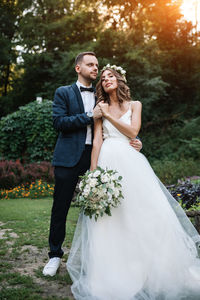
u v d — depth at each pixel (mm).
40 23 15945
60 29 15820
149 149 13148
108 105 2654
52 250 2541
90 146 2664
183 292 2074
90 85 2799
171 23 16672
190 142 12742
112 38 13297
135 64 13031
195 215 2902
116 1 14742
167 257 2129
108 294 2033
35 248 3189
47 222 4336
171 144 13484
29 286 2215
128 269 2129
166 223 2209
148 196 2279
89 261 2221
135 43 14664
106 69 2693
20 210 5301
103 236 2244
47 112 9477
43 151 9430
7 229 4027
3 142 9641
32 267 2635
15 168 8352
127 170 2359
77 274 2297
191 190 3963
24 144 9875
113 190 2152
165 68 16094
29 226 4105
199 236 2430
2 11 18609
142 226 2201
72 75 13484
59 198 2561
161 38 17484
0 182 7895
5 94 20188
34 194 7305
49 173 8375
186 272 2176
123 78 2717
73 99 2654
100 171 2250
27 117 9570
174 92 16703
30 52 16406
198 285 2133
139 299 2021
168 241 2172
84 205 2250
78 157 2543
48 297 2020
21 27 16969
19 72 20000
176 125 14875
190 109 15758
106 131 2588
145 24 15570
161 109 16250
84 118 2473
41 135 9312
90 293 2062
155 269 2094
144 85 12984
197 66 16828
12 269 2576
